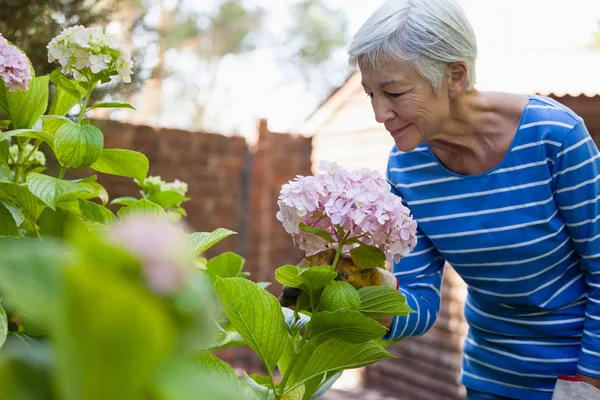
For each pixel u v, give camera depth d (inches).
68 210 51.6
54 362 17.9
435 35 57.9
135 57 161.6
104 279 14.9
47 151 139.6
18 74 53.4
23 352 20.2
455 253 70.5
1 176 52.6
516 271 68.7
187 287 16.9
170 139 217.2
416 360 224.2
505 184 66.4
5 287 16.0
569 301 69.6
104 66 54.1
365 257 48.3
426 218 70.7
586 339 66.5
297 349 48.9
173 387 16.9
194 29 642.8
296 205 46.8
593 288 66.9
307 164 251.4
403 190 71.8
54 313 15.8
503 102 65.9
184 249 17.3
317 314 44.2
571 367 69.5
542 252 67.3
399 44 57.6
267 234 237.9
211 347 43.9
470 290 75.5
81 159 52.3
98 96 143.6
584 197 64.7
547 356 70.3
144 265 16.2
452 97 62.9
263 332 45.4
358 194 46.7
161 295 16.5
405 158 71.8
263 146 233.3
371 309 48.5
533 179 65.6
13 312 43.8
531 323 70.9
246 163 232.1
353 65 61.1
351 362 47.6
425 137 62.7
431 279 72.4
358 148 250.8
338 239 49.5
